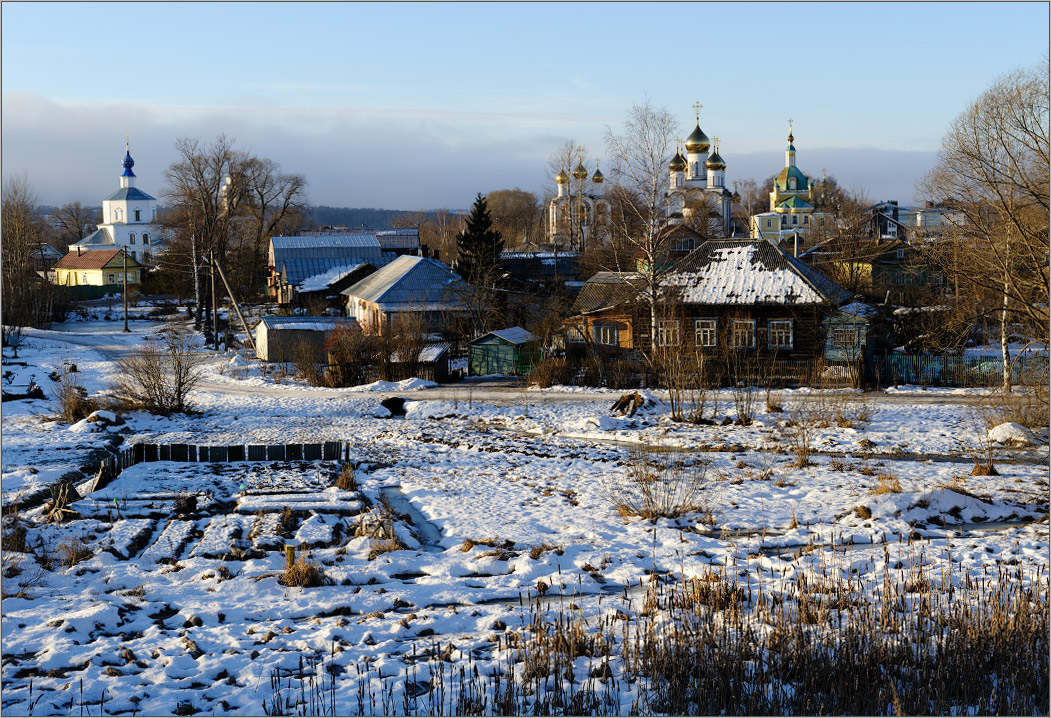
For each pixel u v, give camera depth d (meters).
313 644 12.71
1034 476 24.08
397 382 46.66
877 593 14.10
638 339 48.84
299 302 76.12
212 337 68.44
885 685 10.58
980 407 35.03
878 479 23.78
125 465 27.20
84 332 76.75
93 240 141.38
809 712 10.29
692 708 10.38
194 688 11.12
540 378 45.03
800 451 26.69
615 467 26.64
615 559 17.03
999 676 11.02
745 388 41.88
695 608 13.69
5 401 40.41
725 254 49.53
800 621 12.25
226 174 84.81
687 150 113.69
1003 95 30.05
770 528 19.38
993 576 15.07
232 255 93.75
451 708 10.24
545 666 11.39
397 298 57.34
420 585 15.72
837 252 63.91
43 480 25.23
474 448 30.27
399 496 23.64
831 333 45.34
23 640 12.54
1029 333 41.91
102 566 16.62
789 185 127.00
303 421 37.03
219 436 33.69
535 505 21.92
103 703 10.52
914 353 48.94
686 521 20.20
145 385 38.94
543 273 80.56
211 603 14.59
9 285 75.44
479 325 57.19
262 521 20.25
